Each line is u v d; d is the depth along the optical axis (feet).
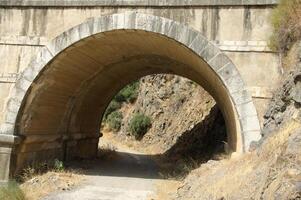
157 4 43.27
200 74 60.13
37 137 51.31
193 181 41.88
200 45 42.22
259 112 40.14
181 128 103.14
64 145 61.62
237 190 28.96
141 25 43.60
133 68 69.87
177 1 42.88
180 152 89.51
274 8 40.96
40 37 47.09
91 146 75.36
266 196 24.00
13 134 46.44
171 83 123.65
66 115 60.39
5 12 48.32
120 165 69.41
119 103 147.13
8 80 47.47
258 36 41.29
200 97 105.40
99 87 67.51
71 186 46.29
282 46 39.55
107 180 51.44
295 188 21.99
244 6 41.86
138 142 123.34
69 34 45.73
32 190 43.75
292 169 23.76
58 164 53.67
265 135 36.09
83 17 45.91
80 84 58.95
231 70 41.27
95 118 75.87
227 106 47.47
